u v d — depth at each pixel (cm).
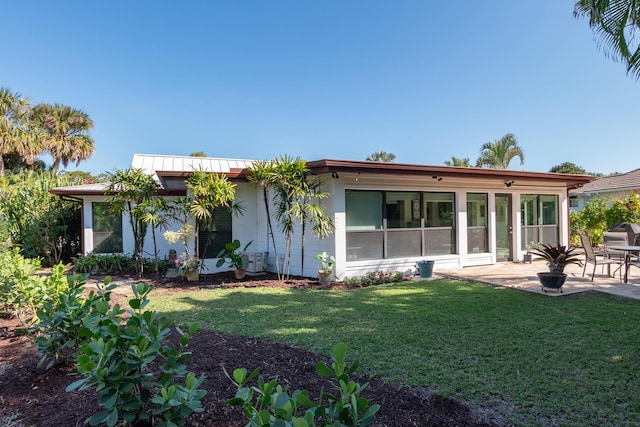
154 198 955
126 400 229
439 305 622
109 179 948
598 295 681
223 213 1022
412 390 322
